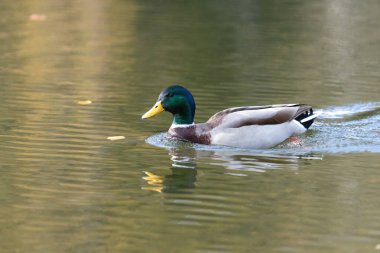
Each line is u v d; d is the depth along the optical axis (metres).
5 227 10.21
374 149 13.98
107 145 13.97
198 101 16.97
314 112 14.77
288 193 11.59
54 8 27.53
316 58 21.23
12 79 18.70
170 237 9.91
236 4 28.45
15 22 25.25
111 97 17.22
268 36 23.80
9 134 14.42
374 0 29.61
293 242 9.72
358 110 16.38
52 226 10.27
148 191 11.66
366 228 10.20
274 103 16.86
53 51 21.72
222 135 14.22
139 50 21.98
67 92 17.59
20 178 12.15
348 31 24.58
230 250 9.47
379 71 19.91
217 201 11.25
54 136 14.39
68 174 12.41
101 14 26.64
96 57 21.12
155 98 17.22
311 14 27.05
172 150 13.84
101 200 11.25
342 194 11.52
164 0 29.14
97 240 9.81
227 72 19.62
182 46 22.47
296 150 13.98
